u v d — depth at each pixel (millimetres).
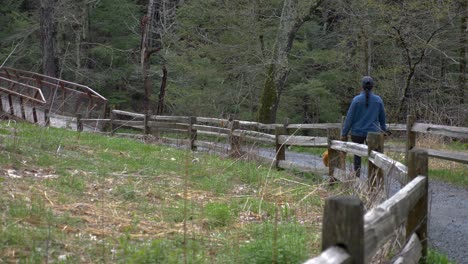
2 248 5008
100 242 5602
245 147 13453
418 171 5000
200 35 26953
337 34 29141
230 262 5258
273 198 8547
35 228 5688
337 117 30719
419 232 5066
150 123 18078
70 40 35219
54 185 7719
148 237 6016
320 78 29156
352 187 8219
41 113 20875
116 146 12812
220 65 27250
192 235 6188
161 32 29453
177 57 27281
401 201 3896
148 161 10953
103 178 8734
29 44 35156
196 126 15609
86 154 10867
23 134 12164
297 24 22953
